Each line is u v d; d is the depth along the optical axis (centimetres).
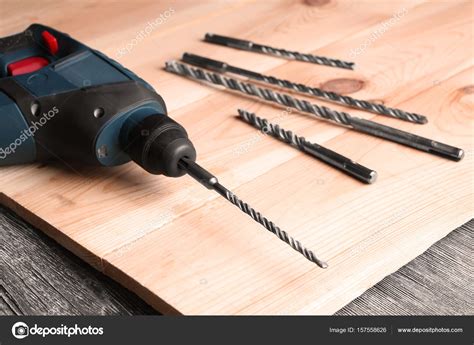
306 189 115
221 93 141
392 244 104
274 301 96
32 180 119
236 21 168
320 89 140
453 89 139
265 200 113
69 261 109
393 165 120
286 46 157
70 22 170
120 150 112
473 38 156
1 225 116
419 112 133
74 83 115
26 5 179
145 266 101
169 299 96
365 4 173
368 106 133
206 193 114
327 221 108
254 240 105
